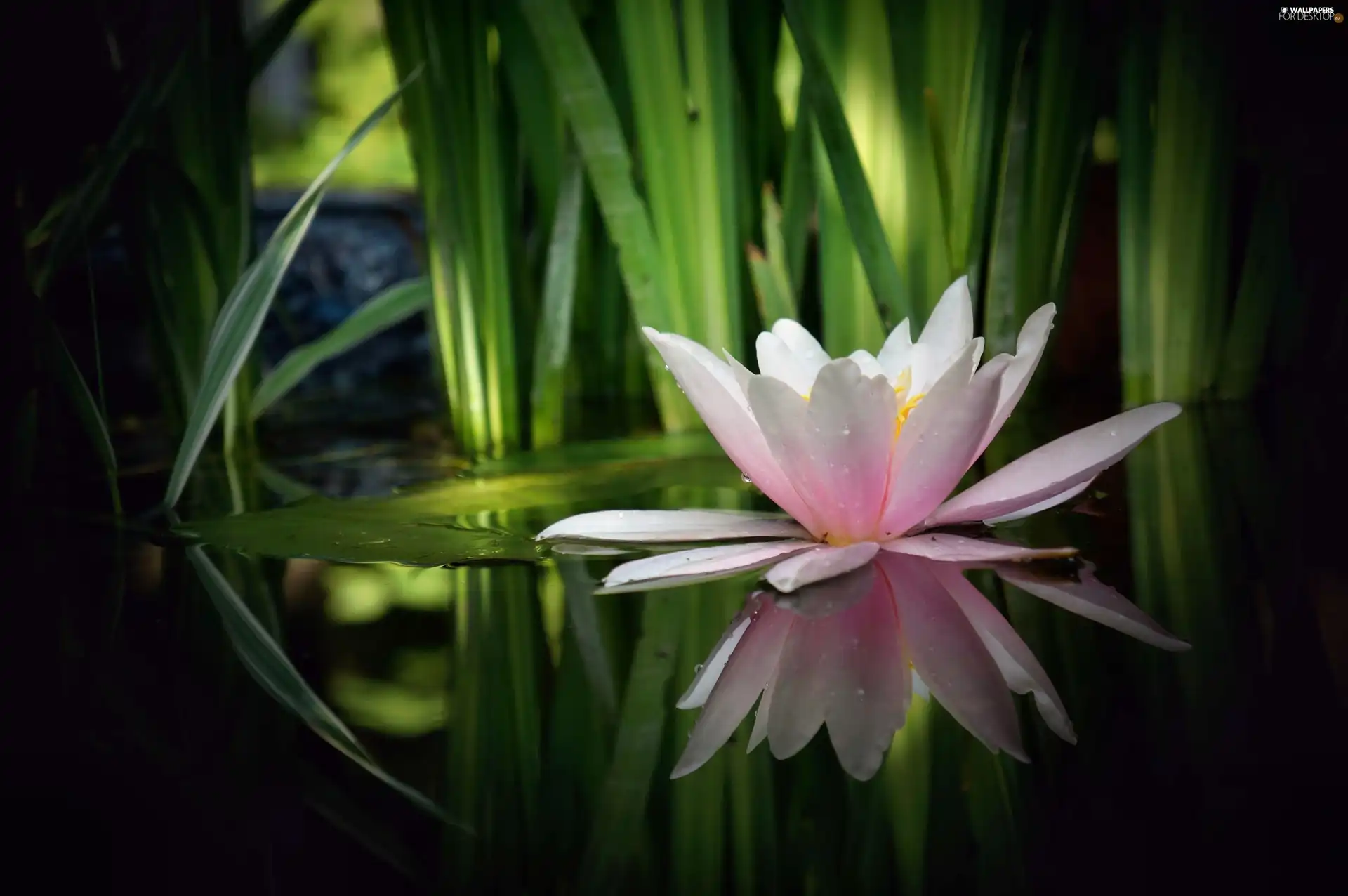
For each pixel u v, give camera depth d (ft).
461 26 2.54
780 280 2.62
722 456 2.45
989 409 2.05
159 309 2.61
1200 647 1.98
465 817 1.84
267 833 1.82
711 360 2.19
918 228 2.55
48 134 2.49
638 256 2.57
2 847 1.81
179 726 1.92
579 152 2.57
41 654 2.02
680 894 1.78
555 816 1.83
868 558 2.08
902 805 1.83
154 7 2.54
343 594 2.13
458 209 2.59
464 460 2.59
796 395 2.06
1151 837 1.80
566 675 1.97
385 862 1.80
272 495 2.41
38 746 1.90
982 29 2.48
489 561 2.12
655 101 2.55
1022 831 1.80
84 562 2.22
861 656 1.96
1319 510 2.30
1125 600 2.06
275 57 2.62
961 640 1.98
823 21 2.56
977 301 2.54
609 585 2.08
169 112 2.57
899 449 2.08
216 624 2.07
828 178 2.58
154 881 1.79
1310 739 1.87
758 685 1.94
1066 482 2.10
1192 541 2.19
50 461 2.48
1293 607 2.04
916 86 2.52
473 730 1.91
